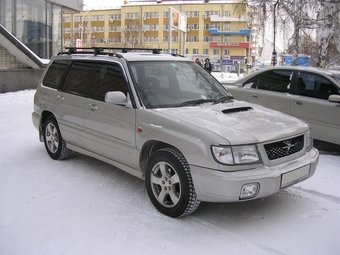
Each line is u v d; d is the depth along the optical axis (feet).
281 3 48.73
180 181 12.16
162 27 246.88
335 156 21.36
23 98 41.96
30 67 52.80
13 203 13.92
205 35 246.27
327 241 11.46
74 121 17.17
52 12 61.26
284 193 15.24
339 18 43.42
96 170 17.74
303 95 22.74
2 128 27.17
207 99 15.38
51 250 10.73
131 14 250.16
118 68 15.33
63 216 12.86
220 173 11.19
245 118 13.51
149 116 13.41
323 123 21.45
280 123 13.44
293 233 11.94
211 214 13.24
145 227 12.12
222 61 246.27
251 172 11.39
